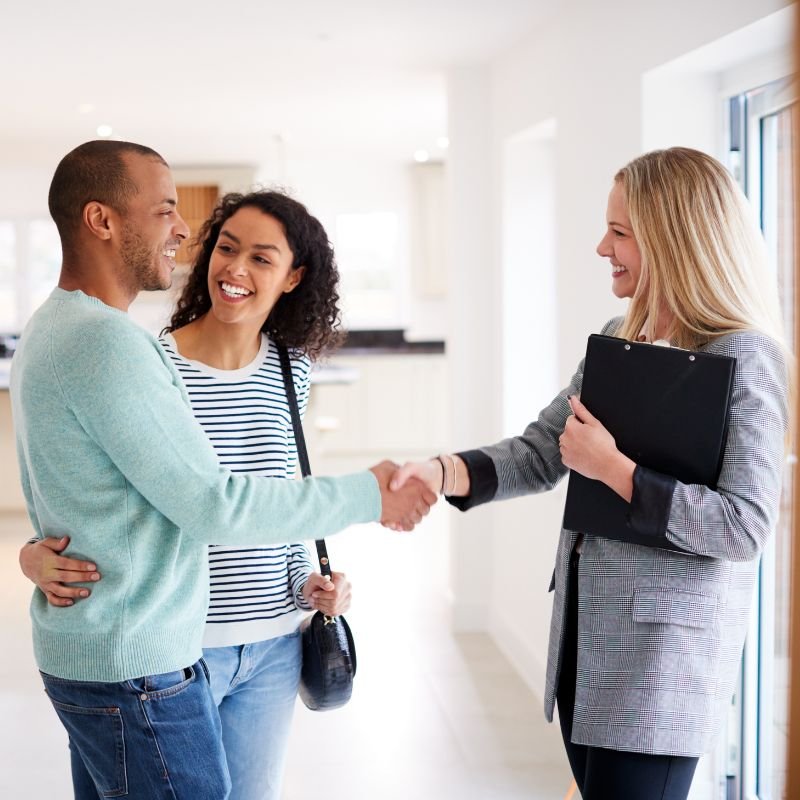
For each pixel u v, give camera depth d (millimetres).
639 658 1641
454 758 3277
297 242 1943
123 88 5422
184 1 3564
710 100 2777
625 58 2906
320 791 3045
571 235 3447
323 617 1991
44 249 9273
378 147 8375
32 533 6723
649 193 1688
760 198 2689
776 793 2713
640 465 1632
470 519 4637
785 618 2629
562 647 1799
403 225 9680
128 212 1535
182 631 1520
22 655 4273
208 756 1544
